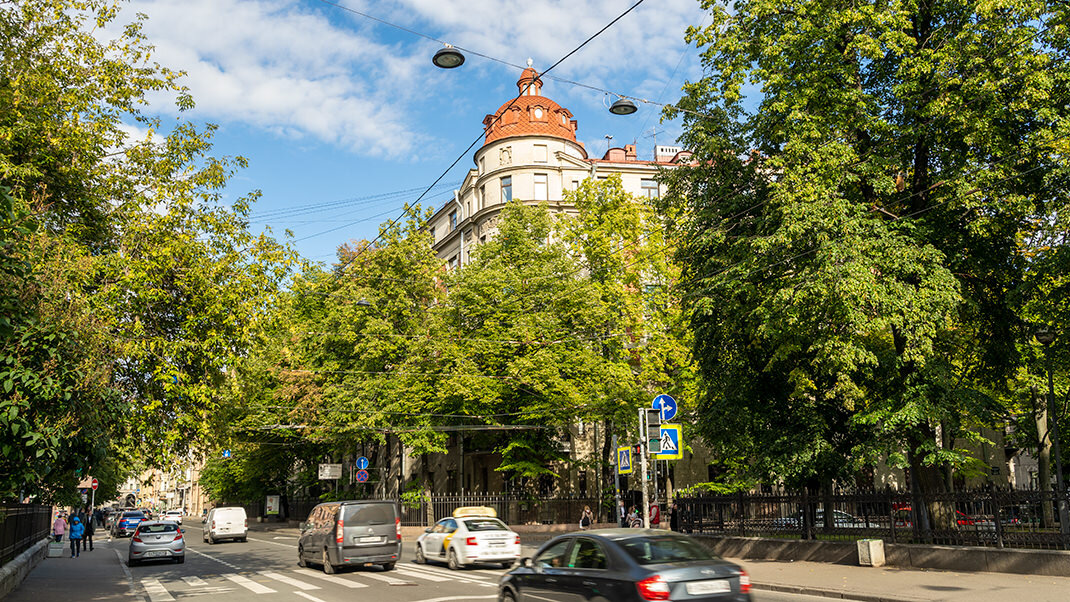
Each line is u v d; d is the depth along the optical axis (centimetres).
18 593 1565
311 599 1409
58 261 1339
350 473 5100
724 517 2091
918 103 1791
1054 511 1452
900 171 1936
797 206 1666
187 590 1616
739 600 836
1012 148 1705
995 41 1712
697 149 2069
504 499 3647
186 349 1784
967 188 1672
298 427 3691
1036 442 2850
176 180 1828
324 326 3650
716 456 3284
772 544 1905
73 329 1233
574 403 3166
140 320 1747
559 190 4722
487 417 3331
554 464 4106
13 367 1150
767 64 1922
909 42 1750
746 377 2061
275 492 5741
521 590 1002
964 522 1543
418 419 3425
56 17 1744
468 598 1359
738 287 1872
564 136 4856
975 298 1912
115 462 2050
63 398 1191
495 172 4766
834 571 1600
